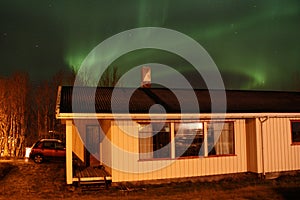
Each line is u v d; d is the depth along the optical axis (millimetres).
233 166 13727
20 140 27234
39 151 19359
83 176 11797
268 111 13680
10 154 26719
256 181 12828
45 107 29984
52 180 13203
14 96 27391
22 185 12281
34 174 14867
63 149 19672
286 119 14461
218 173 13406
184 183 12578
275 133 14125
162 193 10891
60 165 18109
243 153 14000
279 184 12336
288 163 14281
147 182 12352
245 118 13828
